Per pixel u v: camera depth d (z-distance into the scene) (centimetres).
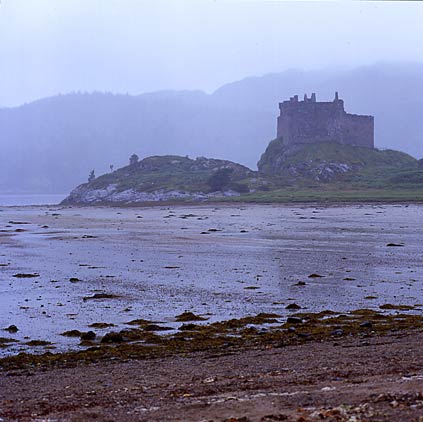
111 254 6200
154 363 2159
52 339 2709
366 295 3722
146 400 1547
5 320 3127
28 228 10712
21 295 3869
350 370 1830
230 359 2169
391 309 3278
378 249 6222
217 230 9231
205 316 3178
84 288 4109
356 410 1288
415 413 1253
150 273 4778
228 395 1552
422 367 1833
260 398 1480
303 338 2564
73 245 7275
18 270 5069
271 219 11881
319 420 1241
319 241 7169
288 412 1328
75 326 2975
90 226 11031
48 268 5181
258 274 4644
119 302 3594
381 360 1997
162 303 3547
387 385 1554
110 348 2472
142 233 9031
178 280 4403
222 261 5472
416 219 11144
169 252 6300
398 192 19600
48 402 1587
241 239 7650
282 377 1777
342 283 4178
